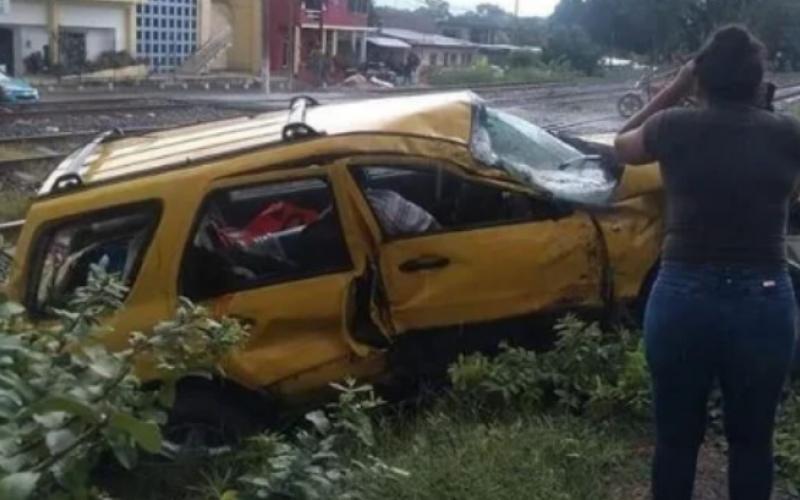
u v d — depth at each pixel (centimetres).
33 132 2441
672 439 397
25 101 3347
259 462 506
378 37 7838
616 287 591
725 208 373
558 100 4172
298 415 572
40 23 5109
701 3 6769
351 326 573
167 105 3269
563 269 586
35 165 1912
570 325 566
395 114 623
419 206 618
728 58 384
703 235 375
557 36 7431
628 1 7338
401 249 579
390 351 574
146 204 572
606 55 7769
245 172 573
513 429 510
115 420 276
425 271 579
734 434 395
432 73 6228
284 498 423
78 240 585
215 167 573
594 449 492
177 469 519
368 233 578
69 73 5025
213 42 6103
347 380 521
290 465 425
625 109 3297
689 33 6900
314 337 570
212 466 514
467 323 582
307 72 5903
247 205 645
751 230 374
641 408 523
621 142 406
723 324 372
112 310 404
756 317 371
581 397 547
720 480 477
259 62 6331
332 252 579
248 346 561
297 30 6406
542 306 587
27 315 550
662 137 386
